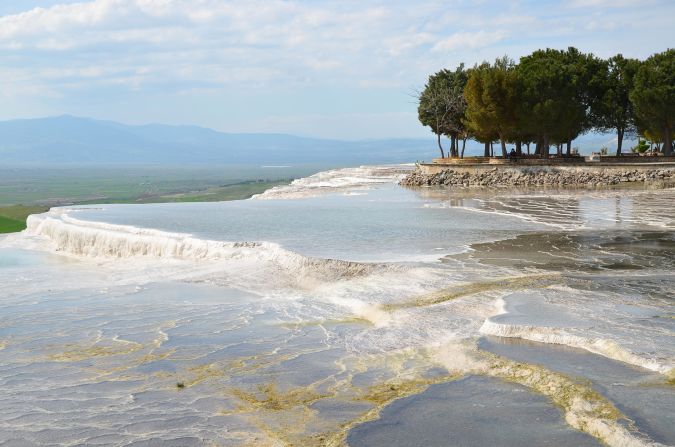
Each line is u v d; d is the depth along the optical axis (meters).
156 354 11.52
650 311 12.34
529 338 11.10
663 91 58.84
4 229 50.31
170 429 8.38
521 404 8.67
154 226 27.16
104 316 14.48
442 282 15.80
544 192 47.38
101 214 32.72
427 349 11.05
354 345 11.58
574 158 64.69
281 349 11.62
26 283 20.00
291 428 8.30
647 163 57.47
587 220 28.66
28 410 9.10
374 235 24.11
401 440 7.82
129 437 8.18
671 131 62.72
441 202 39.12
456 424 8.18
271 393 9.52
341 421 8.45
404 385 9.56
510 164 61.19
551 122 61.25
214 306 15.34
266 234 24.41
